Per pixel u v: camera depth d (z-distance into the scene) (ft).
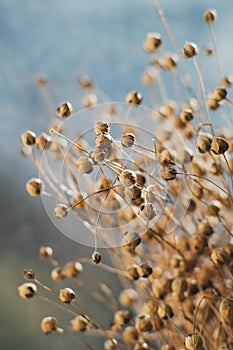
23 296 1.89
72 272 2.01
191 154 1.84
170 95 2.61
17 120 2.58
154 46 1.99
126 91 2.63
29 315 2.48
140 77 2.63
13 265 2.51
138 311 2.14
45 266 2.52
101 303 2.53
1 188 2.54
